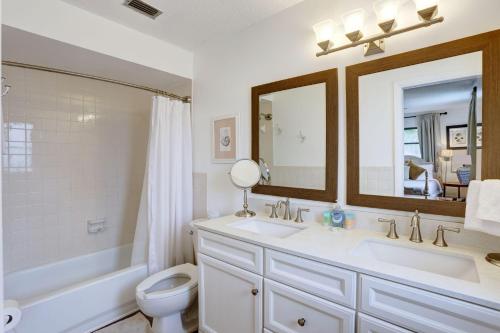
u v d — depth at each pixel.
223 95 2.21
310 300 1.12
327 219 1.56
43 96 2.27
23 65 1.75
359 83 1.48
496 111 1.12
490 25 1.14
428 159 1.29
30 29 1.58
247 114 2.05
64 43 1.72
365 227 1.48
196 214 2.47
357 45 1.45
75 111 2.46
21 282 2.12
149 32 2.12
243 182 1.89
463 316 0.81
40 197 2.26
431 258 1.17
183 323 1.85
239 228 1.65
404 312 0.91
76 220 2.48
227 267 1.46
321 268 1.09
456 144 1.21
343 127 1.56
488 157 1.13
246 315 1.38
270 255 1.26
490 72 1.13
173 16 1.89
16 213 2.14
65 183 2.41
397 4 1.29
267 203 1.88
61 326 1.69
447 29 1.23
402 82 1.35
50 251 2.33
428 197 1.29
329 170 1.60
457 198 1.21
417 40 1.31
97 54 1.90
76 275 2.43
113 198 2.74
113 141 2.73
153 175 2.20
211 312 1.58
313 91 1.67
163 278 1.85
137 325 1.91
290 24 1.78
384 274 0.94
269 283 1.27
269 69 1.90
